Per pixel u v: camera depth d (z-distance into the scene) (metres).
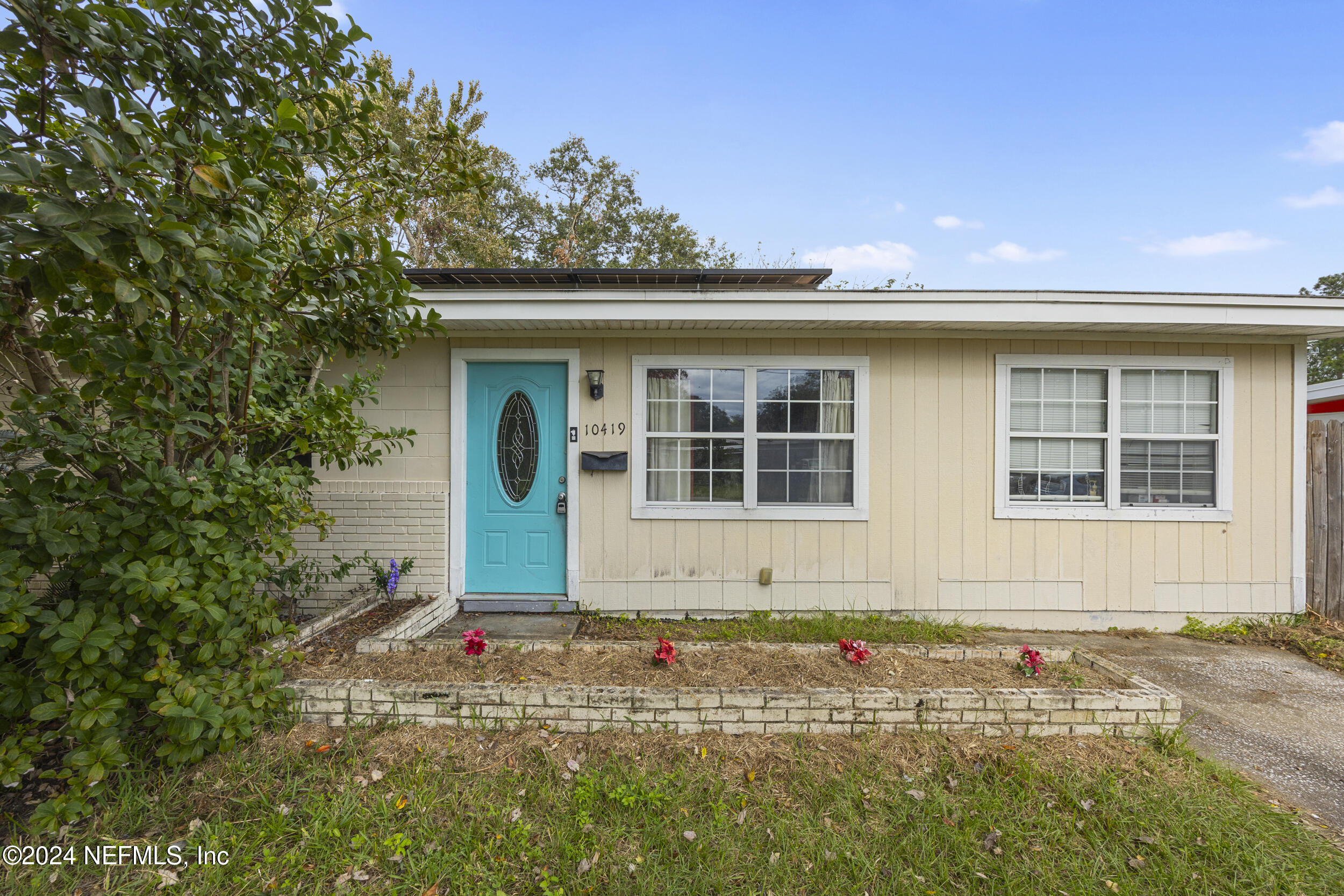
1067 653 3.82
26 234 1.80
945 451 5.60
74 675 2.43
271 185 2.90
